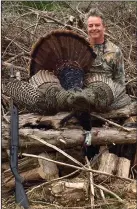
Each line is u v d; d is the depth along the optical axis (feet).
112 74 15.46
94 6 22.65
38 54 14.46
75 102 13.44
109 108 14.38
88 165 13.10
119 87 14.65
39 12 20.90
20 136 13.57
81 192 12.36
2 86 16.40
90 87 13.84
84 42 14.21
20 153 13.91
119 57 15.39
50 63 14.46
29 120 14.12
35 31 19.53
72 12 22.17
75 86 13.93
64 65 14.28
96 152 14.43
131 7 21.99
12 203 12.65
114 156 13.71
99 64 15.17
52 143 13.66
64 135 13.62
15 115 13.58
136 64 18.80
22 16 20.75
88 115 14.15
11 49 19.67
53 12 22.40
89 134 13.65
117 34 20.30
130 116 14.70
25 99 14.06
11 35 19.89
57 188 12.41
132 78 18.07
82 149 14.29
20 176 12.72
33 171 13.42
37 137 13.55
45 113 14.30
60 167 13.88
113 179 13.20
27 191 13.07
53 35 14.12
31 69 14.75
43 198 12.70
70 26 18.86
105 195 12.77
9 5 21.80
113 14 21.97
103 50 15.37
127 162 13.66
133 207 12.28
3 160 13.93
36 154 14.01
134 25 21.31
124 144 14.39
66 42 14.20
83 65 14.43
